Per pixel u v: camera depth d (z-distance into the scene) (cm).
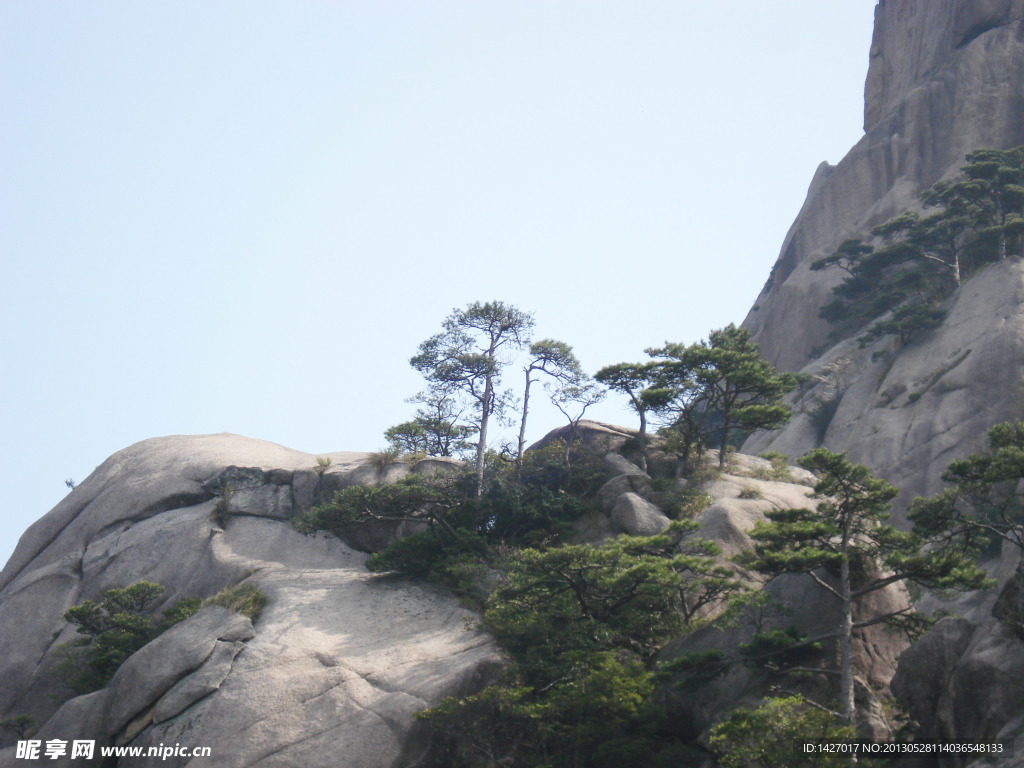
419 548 4884
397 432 6084
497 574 4553
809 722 2770
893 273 9288
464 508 5112
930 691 2997
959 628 3025
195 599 4825
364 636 4244
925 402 7244
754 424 5197
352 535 5447
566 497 5122
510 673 3778
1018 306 7412
